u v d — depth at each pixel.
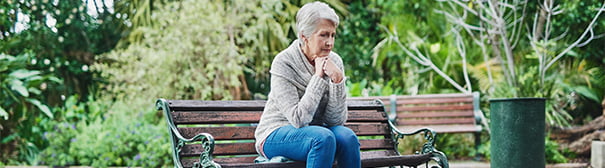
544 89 8.20
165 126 7.44
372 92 9.08
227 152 3.47
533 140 5.11
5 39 9.20
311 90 3.12
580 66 8.90
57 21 10.53
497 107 5.24
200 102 3.46
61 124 7.55
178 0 10.17
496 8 8.20
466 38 9.75
